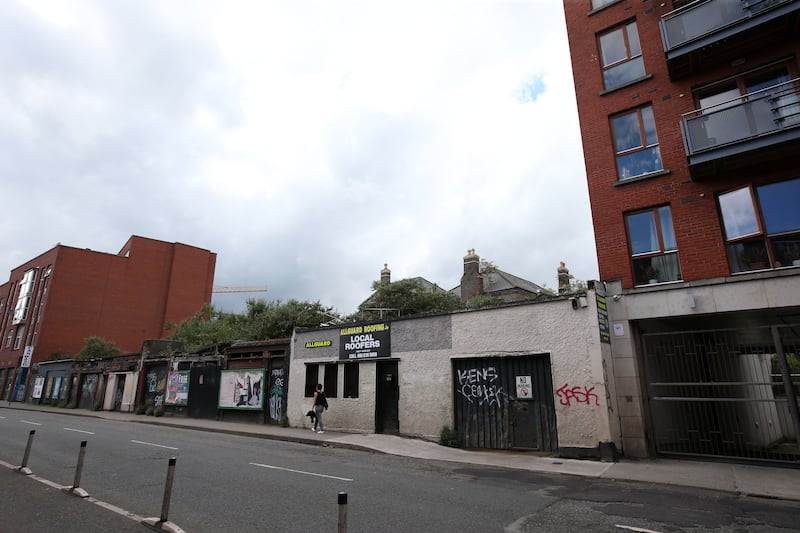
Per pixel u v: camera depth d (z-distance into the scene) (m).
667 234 12.39
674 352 13.70
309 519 6.08
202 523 5.91
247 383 21.48
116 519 6.01
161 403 26.97
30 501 6.87
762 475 9.09
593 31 14.85
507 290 37.38
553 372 12.14
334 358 17.70
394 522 6.00
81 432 16.72
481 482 8.63
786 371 10.16
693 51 12.07
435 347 14.73
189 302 55.34
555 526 5.84
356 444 13.54
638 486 8.35
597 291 12.11
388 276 38.59
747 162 11.23
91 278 49.50
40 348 45.47
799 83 11.31
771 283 10.45
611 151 13.65
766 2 11.41
